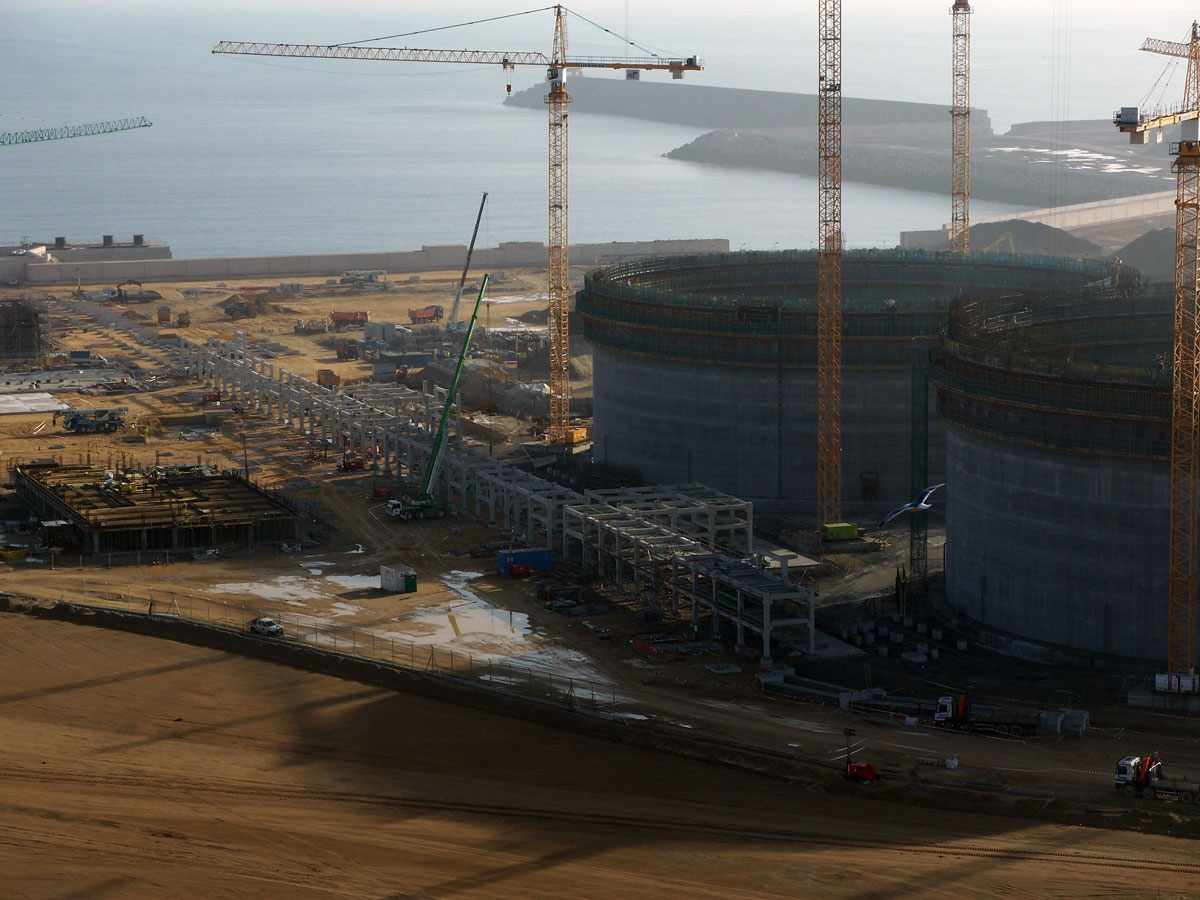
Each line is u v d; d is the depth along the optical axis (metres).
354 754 99.56
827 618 128.00
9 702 107.19
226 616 124.62
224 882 83.06
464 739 102.19
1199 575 112.25
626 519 136.88
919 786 93.81
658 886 82.19
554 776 96.50
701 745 100.44
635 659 117.50
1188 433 109.12
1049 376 116.06
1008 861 84.12
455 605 129.50
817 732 103.12
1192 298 109.69
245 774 96.44
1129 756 98.44
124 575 136.62
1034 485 119.31
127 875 83.81
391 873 84.00
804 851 85.88
